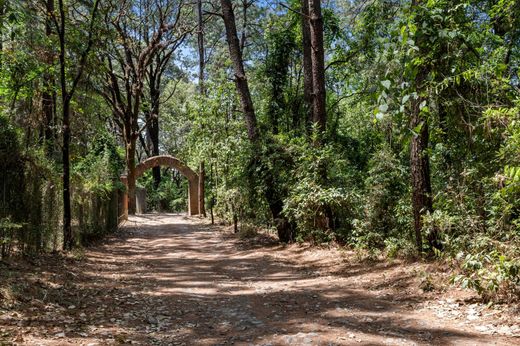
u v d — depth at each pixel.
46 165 9.72
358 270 8.87
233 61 14.13
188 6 29.41
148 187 40.59
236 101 21.52
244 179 14.16
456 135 7.51
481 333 4.89
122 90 34.16
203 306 6.65
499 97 6.32
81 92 15.25
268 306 6.60
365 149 18.05
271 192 13.34
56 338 4.60
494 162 6.62
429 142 8.82
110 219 17.47
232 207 17.44
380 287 7.42
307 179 11.52
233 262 11.27
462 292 6.32
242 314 6.12
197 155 23.64
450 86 6.11
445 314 5.68
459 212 7.31
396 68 3.86
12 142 8.45
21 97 14.52
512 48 10.22
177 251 13.61
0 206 7.91
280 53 19.92
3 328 4.65
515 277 5.63
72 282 7.66
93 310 6.01
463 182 7.33
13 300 5.70
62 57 10.84
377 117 3.44
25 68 12.20
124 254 12.56
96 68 12.66
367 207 10.04
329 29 20.53
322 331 5.17
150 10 26.97
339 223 11.49
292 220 12.78
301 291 7.64
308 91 14.91
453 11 5.39
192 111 22.42
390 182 10.09
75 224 11.71
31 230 9.02
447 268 7.21
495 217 6.54
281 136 13.45
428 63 5.03
